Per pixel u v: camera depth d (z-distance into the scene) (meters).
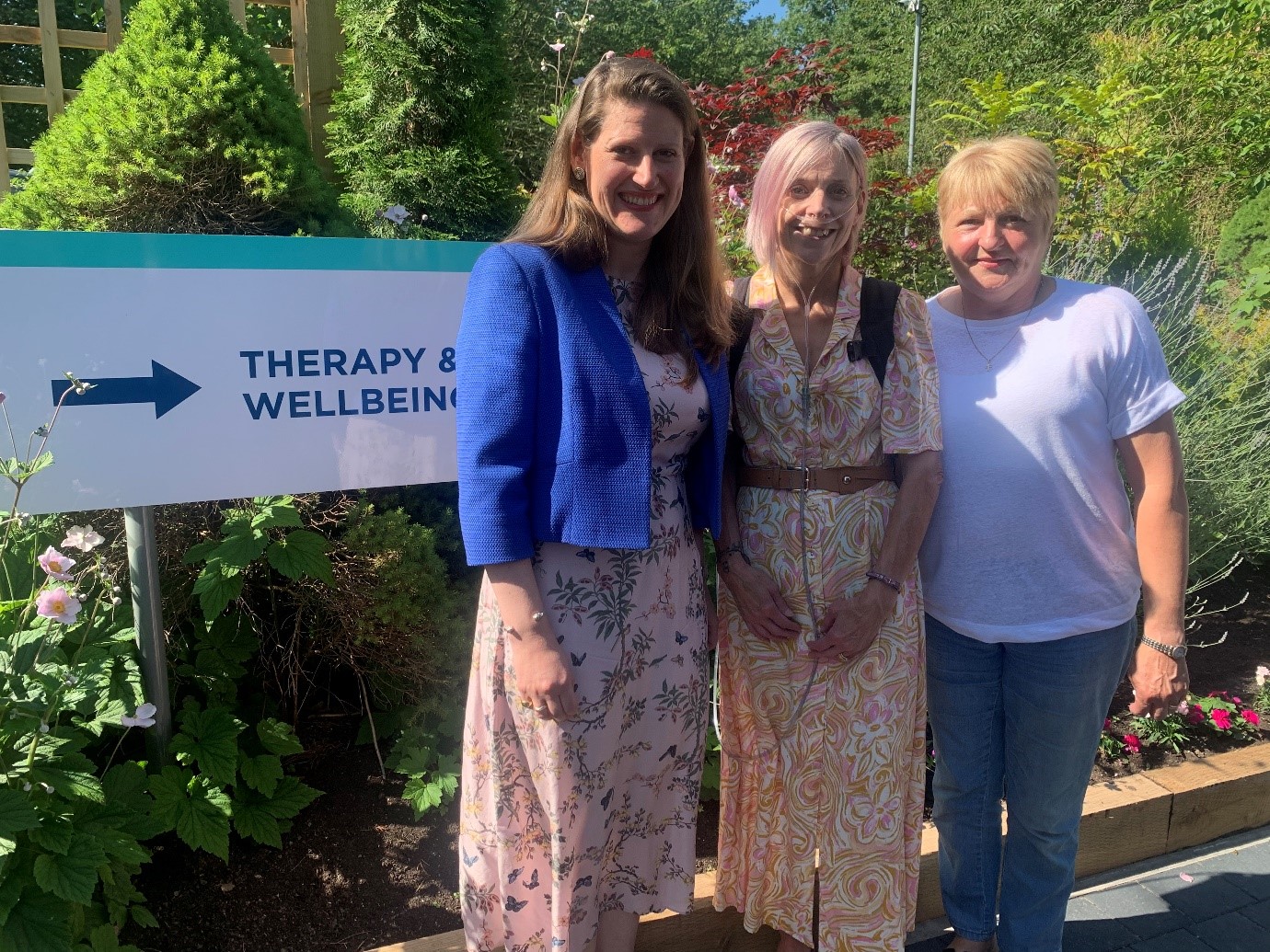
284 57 4.07
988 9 18.34
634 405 1.59
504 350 1.53
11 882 1.74
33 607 2.05
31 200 2.47
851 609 1.83
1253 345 4.43
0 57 9.21
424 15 3.57
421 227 3.41
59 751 1.94
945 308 2.04
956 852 2.21
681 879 1.85
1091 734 1.99
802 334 1.85
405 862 2.39
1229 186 7.59
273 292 2.10
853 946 1.97
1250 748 3.08
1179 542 1.84
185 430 2.06
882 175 4.57
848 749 1.90
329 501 2.65
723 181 4.07
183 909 2.20
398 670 2.61
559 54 4.22
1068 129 7.73
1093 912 2.52
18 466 1.83
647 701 1.73
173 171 2.50
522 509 1.54
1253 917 2.51
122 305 1.96
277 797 2.38
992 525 1.90
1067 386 1.84
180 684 2.53
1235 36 8.21
